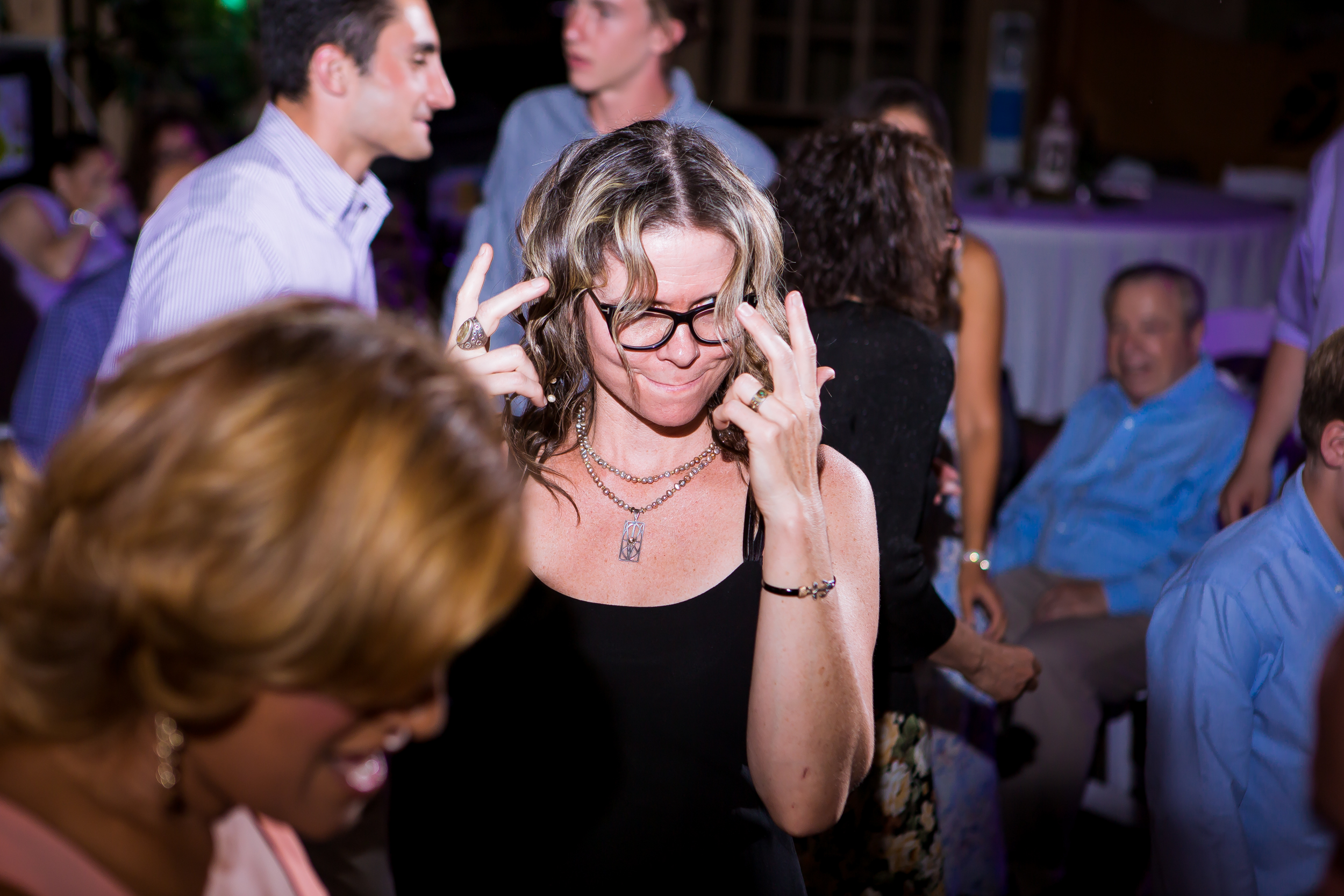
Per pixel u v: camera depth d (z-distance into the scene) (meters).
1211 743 1.53
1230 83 7.19
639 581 1.18
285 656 0.58
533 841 1.19
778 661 1.07
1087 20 7.48
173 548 0.56
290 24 1.86
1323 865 1.53
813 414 1.07
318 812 0.69
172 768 0.66
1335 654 0.63
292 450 0.58
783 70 7.86
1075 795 2.57
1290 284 2.50
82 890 0.66
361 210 2.02
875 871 1.68
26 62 4.04
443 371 0.65
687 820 1.18
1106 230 4.65
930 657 1.81
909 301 1.73
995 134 6.38
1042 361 4.75
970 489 2.40
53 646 0.60
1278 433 2.51
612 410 1.21
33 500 0.63
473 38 5.71
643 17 2.69
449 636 0.61
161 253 1.77
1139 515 2.76
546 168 1.33
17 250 3.57
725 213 1.07
